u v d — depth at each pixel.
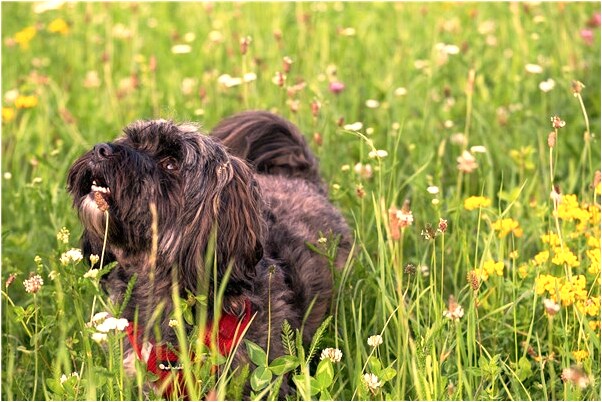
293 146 8.00
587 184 8.40
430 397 5.47
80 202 5.96
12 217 8.59
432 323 6.41
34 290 5.78
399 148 9.31
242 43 8.67
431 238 5.95
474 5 13.90
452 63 11.19
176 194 5.96
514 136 9.70
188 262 5.91
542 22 11.57
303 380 5.29
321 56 11.62
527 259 7.56
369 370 6.05
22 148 9.62
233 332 5.93
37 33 13.55
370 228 7.41
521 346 6.53
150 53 12.85
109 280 6.35
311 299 6.77
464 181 8.95
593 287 6.24
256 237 6.08
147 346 5.75
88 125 10.44
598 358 5.98
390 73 11.22
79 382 5.42
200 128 6.62
